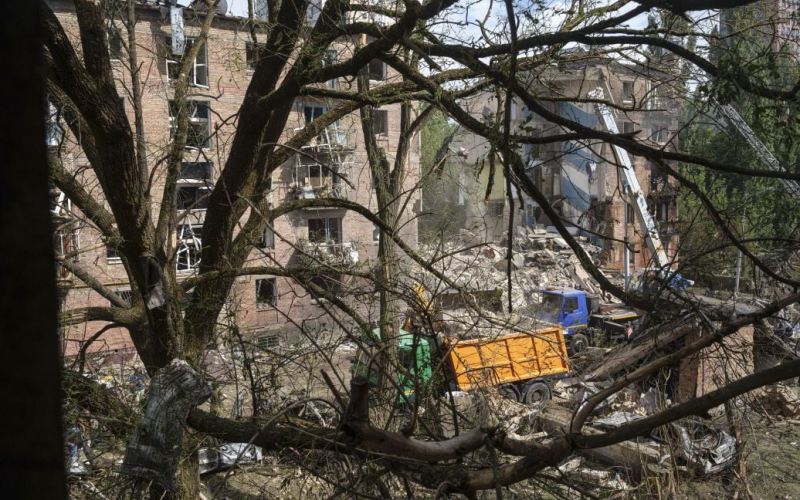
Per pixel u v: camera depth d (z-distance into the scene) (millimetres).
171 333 6309
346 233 27344
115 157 7215
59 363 1503
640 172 15195
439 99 5914
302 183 26469
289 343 7160
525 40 5117
